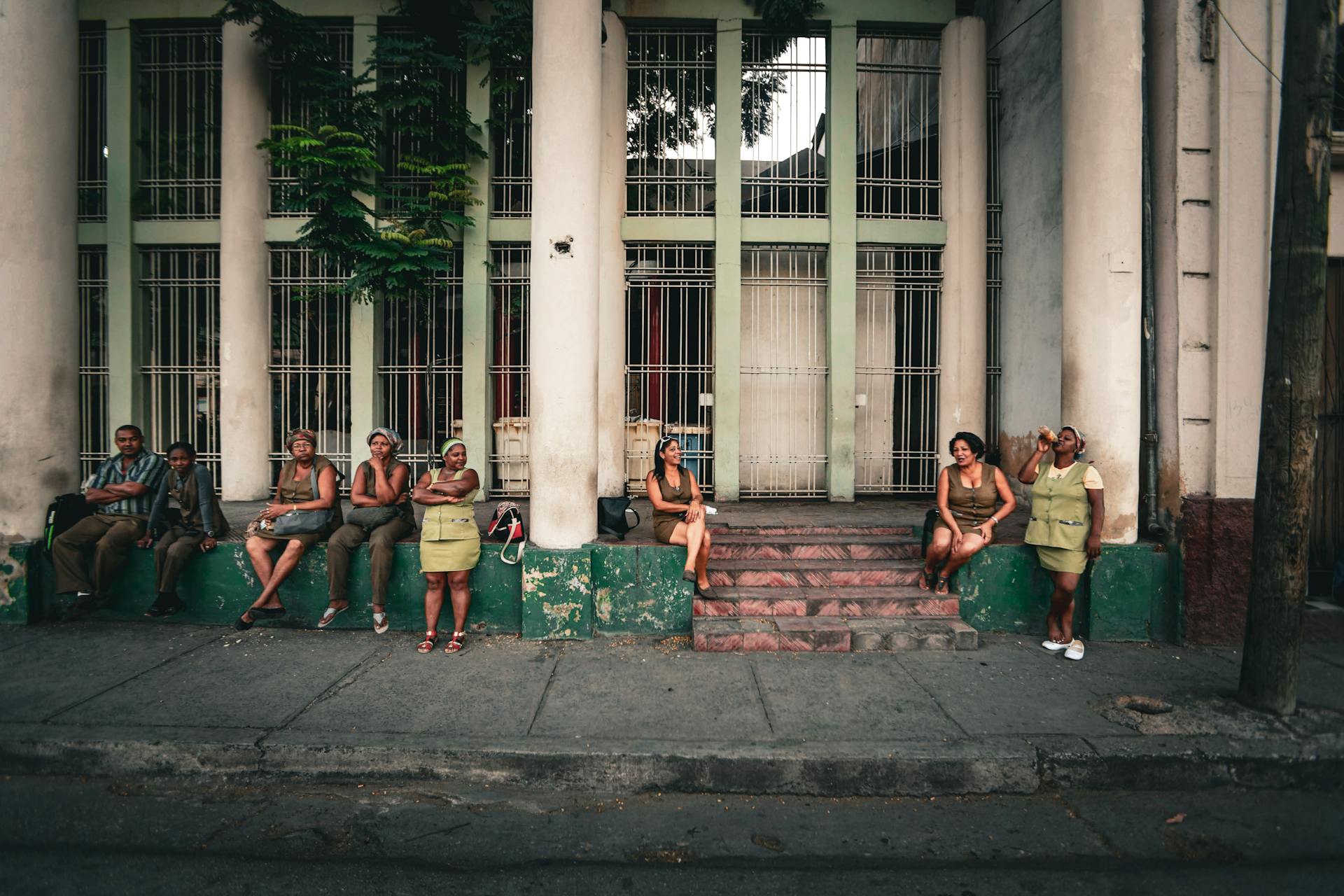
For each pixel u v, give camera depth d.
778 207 7.89
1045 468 5.34
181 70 7.91
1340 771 3.57
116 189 7.75
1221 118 5.31
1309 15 3.69
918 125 8.10
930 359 8.01
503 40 7.14
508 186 7.86
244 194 7.58
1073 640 5.05
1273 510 3.90
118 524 5.44
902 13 7.72
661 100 7.84
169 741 3.61
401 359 7.99
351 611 5.44
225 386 7.65
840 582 5.63
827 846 3.03
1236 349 5.33
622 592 5.31
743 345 8.02
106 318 7.95
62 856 2.88
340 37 7.89
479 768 3.54
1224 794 3.51
